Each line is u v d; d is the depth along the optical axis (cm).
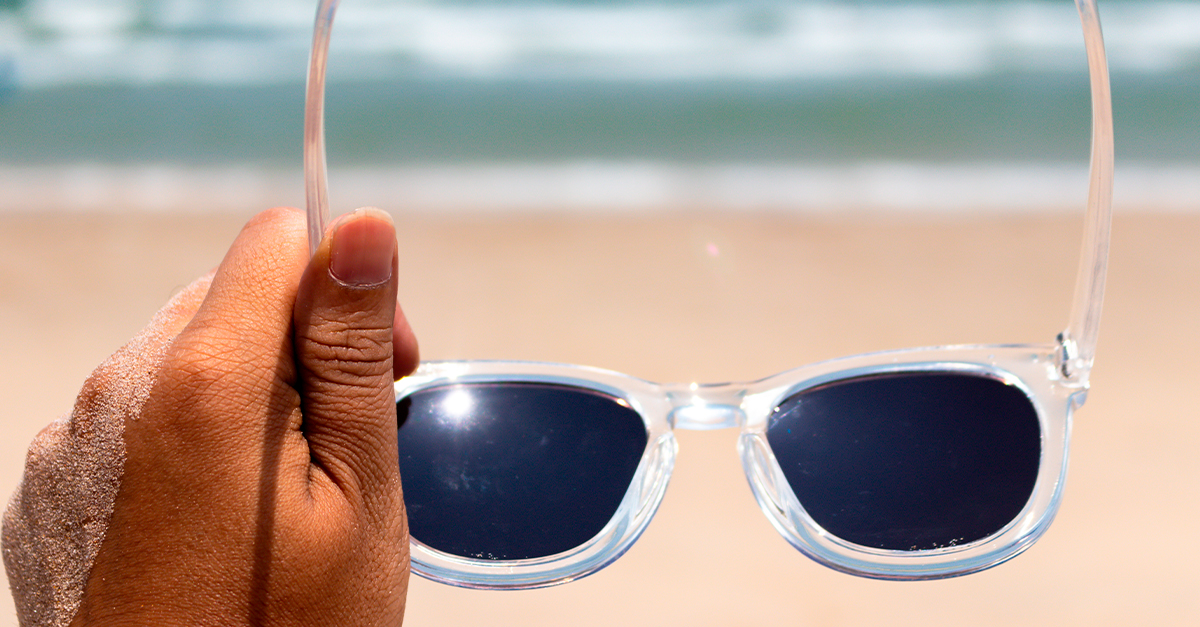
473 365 44
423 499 43
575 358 76
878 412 45
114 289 90
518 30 224
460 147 143
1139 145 135
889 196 117
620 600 55
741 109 163
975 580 56
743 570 56
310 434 39
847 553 44
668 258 97
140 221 110
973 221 107
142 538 38
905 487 44
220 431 38
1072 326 44
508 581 43
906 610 55
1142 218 105
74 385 72
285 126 155
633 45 212
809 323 82
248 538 38
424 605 55
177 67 195
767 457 45
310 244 39
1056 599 55
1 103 167
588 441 44
